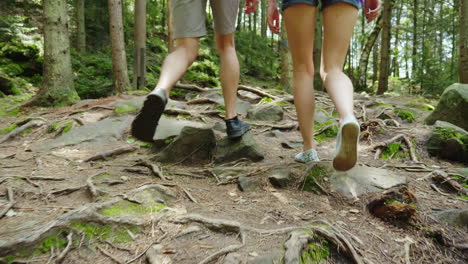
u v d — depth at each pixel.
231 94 2.48
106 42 15.39
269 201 1.87
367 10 2.18
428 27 17.75
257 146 2.58
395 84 15.60
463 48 7.02
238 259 1.24
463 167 2.52
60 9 6.46
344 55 1.96
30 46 9.55
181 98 6.21
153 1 19.84
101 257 1.29
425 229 1.58
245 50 17.30
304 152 2.33
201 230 1.48
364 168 2.11
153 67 12.43
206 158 2.60
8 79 7.75
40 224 1.46
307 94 2.20
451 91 3.20
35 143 3.42
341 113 1.67
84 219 1.42
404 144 2.86
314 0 2.00
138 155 2.86
